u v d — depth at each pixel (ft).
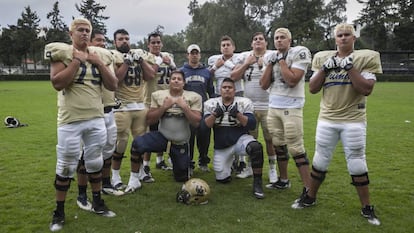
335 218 14.07
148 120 17.87
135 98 18.25
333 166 21.36
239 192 17.26
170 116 17.87
